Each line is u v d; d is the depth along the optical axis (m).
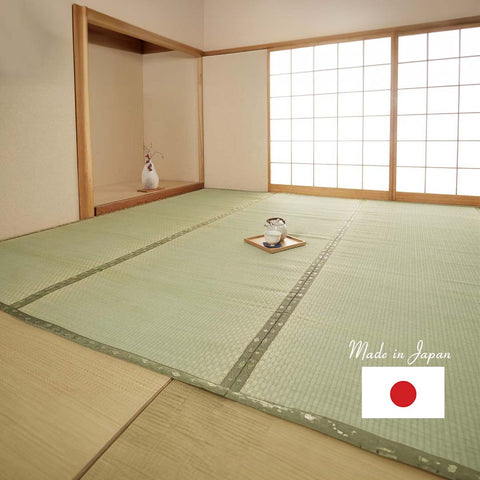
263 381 1.41
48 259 2.76
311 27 5.10
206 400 1.33
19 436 1.17
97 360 1.55
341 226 3.59
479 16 4.33
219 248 2.97
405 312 1.91
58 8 3.56
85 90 3.84
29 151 3.45
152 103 6.25
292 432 1.18
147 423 1.22
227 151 5.86
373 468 1.06
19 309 1.99
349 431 1.18
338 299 2.07
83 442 1.15
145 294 2.16
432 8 4.50
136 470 1.06
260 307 1.99
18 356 1.58
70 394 1.36
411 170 4.88
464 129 4.56
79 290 2.22
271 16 5.30
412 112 4.76
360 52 4.89
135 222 3.83
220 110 5.79
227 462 1.08
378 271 2.46
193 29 5.55
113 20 4.19
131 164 6.25
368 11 4.78
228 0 5.52
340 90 5.07
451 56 4.48
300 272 2.46
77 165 3.91
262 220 3.86
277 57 5.38
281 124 5.51
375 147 5.01
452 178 4.71
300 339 1.69
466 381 1.40
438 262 2.61
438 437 1.16
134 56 6.08
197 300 2.08
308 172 5.45
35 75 3.43
